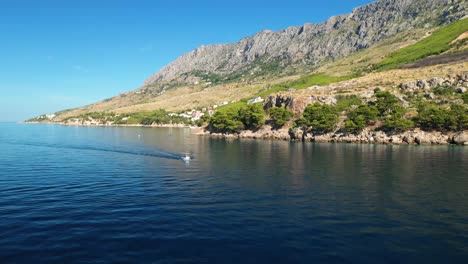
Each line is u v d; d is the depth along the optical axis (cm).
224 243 2133
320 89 16950
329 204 3100
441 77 13450
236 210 2880
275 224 2509
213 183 4103
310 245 2114
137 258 1908
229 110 17075
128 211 2825
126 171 5038
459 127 10306
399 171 5041
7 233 2286
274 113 13925
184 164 5850
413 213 2822
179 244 2109
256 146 9788
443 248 2092
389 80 16188
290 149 8800
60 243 2116
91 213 2762
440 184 4047
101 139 12650
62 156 7019
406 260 1920
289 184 4041
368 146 9712
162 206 2997
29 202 3128
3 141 11388
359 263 1873
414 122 11056
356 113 11994
